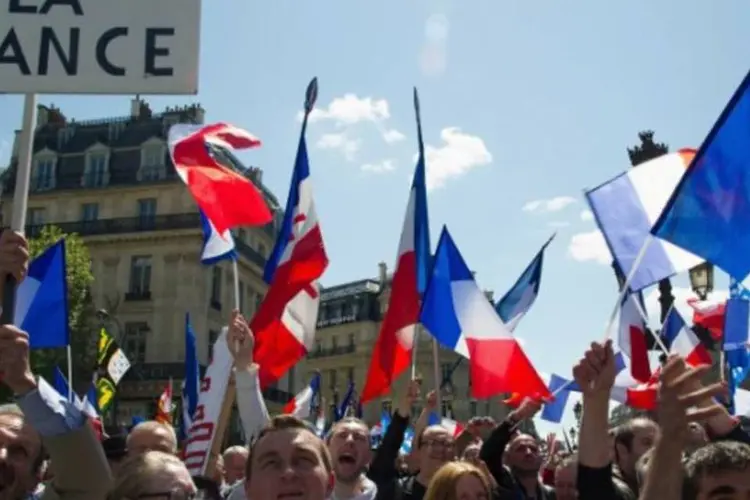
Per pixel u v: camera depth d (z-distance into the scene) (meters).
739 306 9.25
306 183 8.18
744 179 4.71
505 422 6.90
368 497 6.28
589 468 3.86
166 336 46.78
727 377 9.80
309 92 8.34
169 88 4.50
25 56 4.48
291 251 8.00
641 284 6.07
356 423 6.37
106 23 4.55
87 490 3.54
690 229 4.66
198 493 4.33
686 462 3.58
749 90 4.73
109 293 48.06
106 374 15.95
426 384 66.75
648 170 6.43
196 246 47.72
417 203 8.49
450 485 4.74
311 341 7.87
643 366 9.00
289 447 3.31
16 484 3.77
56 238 36.94
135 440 5.42
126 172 50.28
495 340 6.98
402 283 8.27
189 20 4.57
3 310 3.53
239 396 6.16
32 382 3.49
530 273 11.25
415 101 8.64
